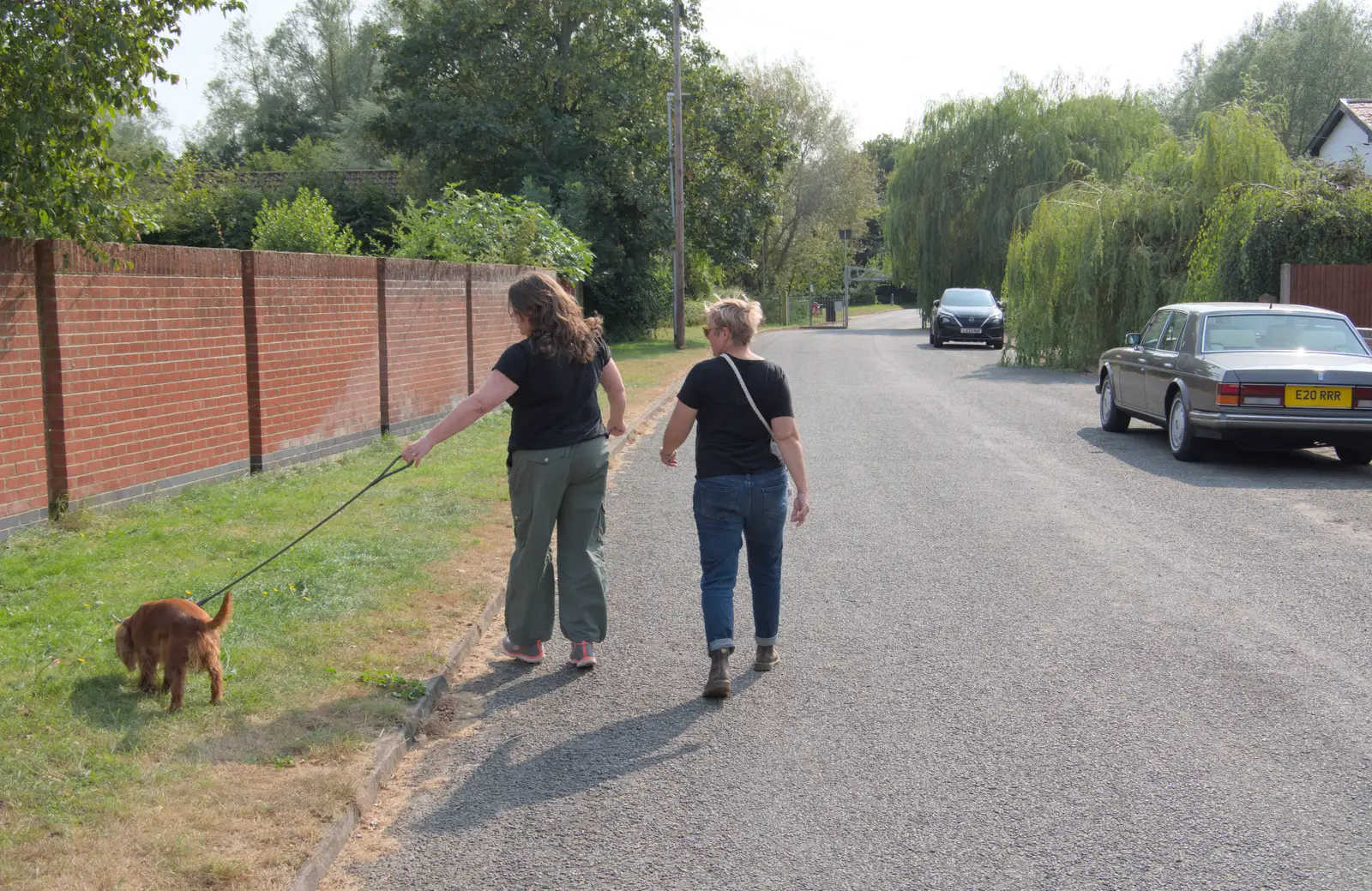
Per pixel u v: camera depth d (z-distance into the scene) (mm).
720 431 4973
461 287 14508
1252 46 50000
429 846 3561
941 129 40500
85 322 7570
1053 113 37594
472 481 9492
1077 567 7082
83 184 7664
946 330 31594
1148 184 23000
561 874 3383
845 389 19078
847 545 7711
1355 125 32531
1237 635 5688
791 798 3896
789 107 57594
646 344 31938
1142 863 3424
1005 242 38281
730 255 35500
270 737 4129
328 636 5301
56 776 3699
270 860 3252
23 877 3072
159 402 8383
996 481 10172
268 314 9789
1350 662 5262
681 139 29750
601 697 4898
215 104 56844
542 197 28766
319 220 15367
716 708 4762
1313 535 7941
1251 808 3791
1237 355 11062
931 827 3676
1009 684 5012
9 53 7223
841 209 59594
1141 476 10438
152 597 5809
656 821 3734
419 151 32812
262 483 9250
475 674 5184
